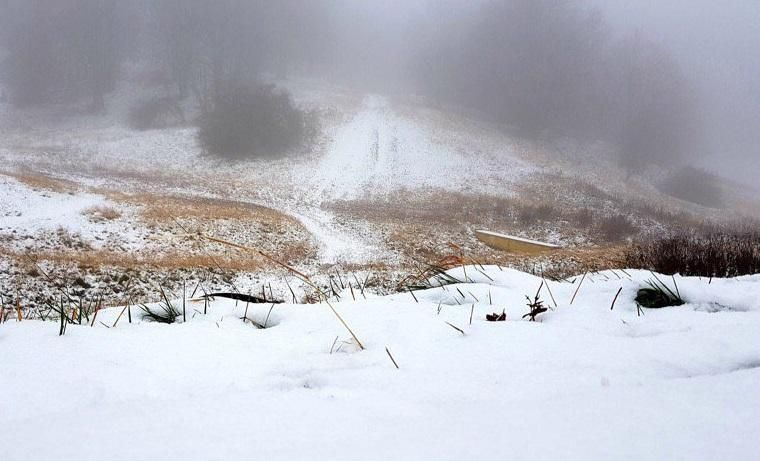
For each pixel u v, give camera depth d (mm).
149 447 995
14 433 1078
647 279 2682
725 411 1125
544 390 1390
